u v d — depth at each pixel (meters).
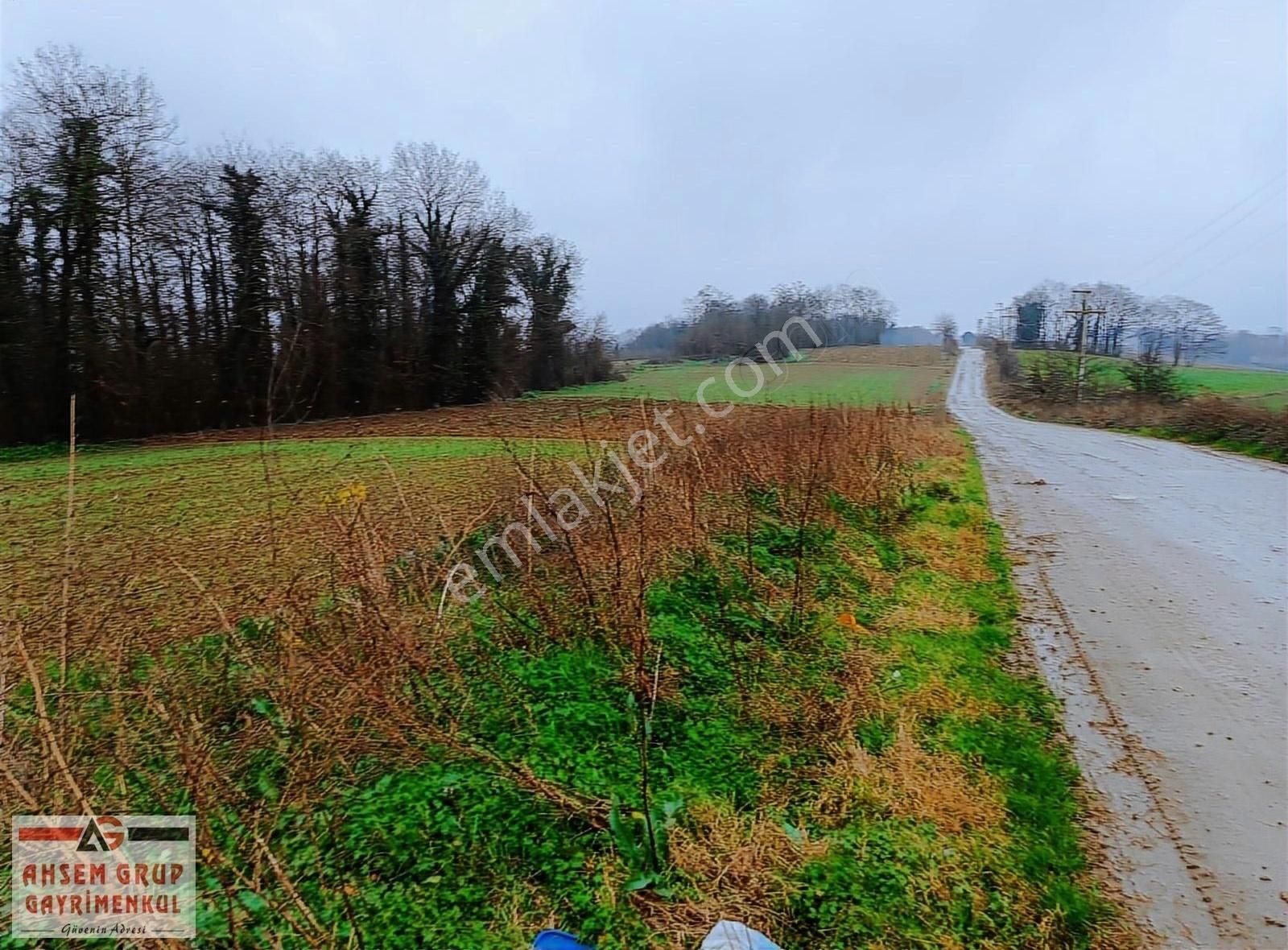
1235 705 5.25
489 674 4.52
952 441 19.31
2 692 2.96
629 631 4.71
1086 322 39.81
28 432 21.23
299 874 3.05
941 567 8.19
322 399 27.33
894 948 3.08
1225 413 21.47
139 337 23.55
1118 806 4.14
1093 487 13.78
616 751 4.05
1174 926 3.28
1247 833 3.90
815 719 4.64
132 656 3.99
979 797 4.07
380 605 4.25
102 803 3.16
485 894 3.09
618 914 3.09
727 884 3.31
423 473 10.81
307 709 3.56
